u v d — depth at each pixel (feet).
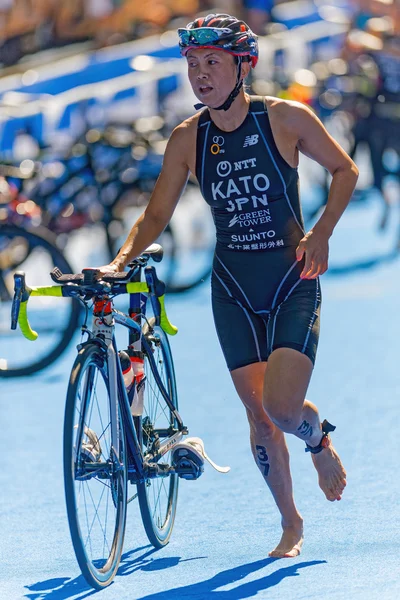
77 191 87.61
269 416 33.40
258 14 118.11
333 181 34.53
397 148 113.19
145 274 36.55
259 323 35.78
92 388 33.35
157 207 36.06
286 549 35.32
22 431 57.31
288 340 33.86
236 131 34.12
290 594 30.94
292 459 48.65
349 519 38.88
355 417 54.95
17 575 34.94
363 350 72.69
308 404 34.73
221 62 32.91
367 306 89.71
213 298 36.37
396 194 136.36
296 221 35.24
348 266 109.40
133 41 115.85
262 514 40.86
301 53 116.47
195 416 57.88
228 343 35.70
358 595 30.22
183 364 72.74
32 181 85.20
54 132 95.96
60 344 68.44
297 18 124.98
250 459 48.98
